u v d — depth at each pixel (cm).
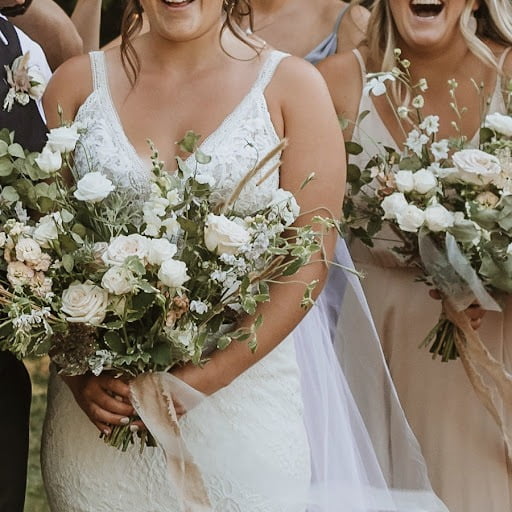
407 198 579
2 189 478
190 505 483
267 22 682
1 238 463
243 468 496
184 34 499
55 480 521
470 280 565
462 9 601
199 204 472
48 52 651
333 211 508
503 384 591
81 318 455
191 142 478
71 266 462
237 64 516
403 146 612
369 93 614
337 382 560
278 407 512
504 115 609
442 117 618
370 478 562
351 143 597
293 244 481
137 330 473
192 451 496
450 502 612
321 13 685
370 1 692
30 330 459
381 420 586
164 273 452
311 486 545
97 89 521
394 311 618
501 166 573
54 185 473
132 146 508
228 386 503
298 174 505
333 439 551
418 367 617
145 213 464
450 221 565
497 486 607
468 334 591
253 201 493
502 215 562
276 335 500
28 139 499
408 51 614
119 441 493
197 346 470
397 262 615
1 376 512
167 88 516
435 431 615
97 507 509
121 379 486
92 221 473
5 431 511
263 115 506
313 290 506
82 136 511
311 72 514
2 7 571
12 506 515
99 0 730
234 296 472
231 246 459
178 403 487
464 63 613
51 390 532
